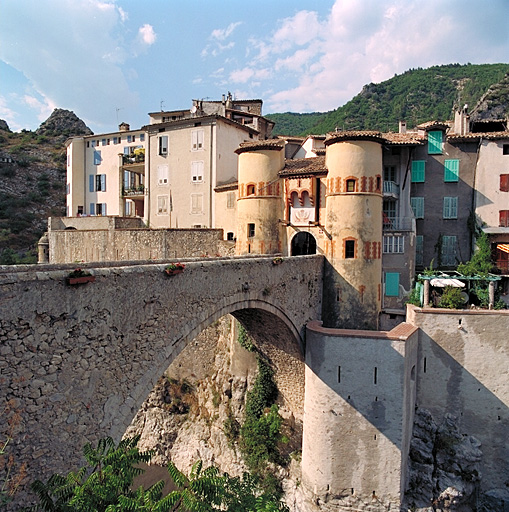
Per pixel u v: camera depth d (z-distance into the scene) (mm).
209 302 17078
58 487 9570
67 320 11172
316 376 24109
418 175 37156
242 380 31078
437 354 26250
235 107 60562
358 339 23000
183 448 32156
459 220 36594
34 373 10414
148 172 46094
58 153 108562
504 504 25078
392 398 22453
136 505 8719
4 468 9844
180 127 43750
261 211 32094
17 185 90812
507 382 25547
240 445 29250
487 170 35719
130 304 13141
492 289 27281
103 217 45062
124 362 13000
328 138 28641
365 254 28062
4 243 68688
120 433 12898
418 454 24672
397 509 22375
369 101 117438
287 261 24109
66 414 11250
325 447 23547
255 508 12609
